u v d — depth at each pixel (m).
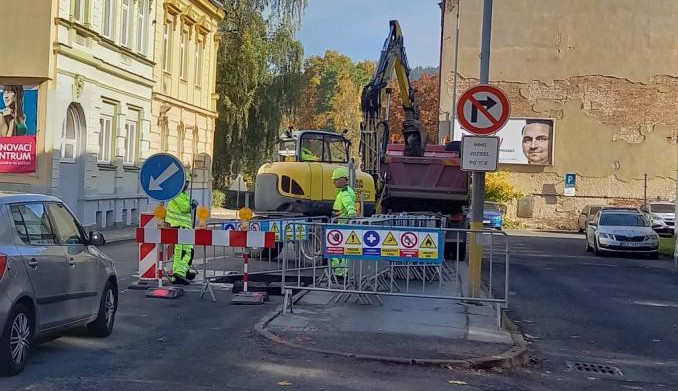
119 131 28.41
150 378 7.67
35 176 22.77
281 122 47.91
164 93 33.94
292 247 15.17
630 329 12.34
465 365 8.81
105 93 26.94
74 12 23.91
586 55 49.94
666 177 49.53
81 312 8.80
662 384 8.78
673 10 49.41
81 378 7.55
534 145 50.03
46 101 22.69
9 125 22.77
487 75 12.40
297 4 47.50
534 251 29.28
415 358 8.88
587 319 13.18
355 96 91.38
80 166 25.34
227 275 15.01
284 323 10.71
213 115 41.59
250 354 8.95
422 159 23.38
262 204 20.12
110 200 27.73
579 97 50.00
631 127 49.78
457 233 13.42
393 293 11.55
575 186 49.88
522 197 50.19
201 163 35.97
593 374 9.12
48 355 8.48
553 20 50.12
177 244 13.20
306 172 20.06
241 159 48.03
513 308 14.02
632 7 49.59
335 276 13.00
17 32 22.58
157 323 10.59
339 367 8.51
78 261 8.70
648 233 27.77
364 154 23.05
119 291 13.25
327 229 11.69
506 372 8.87
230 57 45.53
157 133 33.34
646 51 49.59
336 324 10.77
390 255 11.55
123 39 28.73
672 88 49.47
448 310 12.21
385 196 23.30
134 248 22.22
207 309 11.83
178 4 35.06
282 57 47.16
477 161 11.91
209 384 7.54
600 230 28.16
